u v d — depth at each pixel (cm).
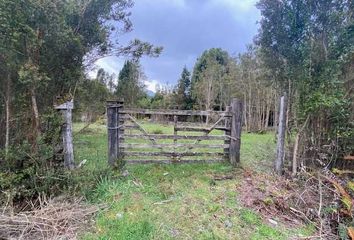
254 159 748
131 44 844
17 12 438
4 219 338
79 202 402
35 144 475
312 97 537
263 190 468
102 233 326
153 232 325
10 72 498
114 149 584
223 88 2473
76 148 824
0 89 514
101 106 1127
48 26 495
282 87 656
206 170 593
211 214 378
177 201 416
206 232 333
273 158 757
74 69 639
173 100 3150
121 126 594
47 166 453
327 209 382
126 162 600
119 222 346
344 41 539
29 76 463
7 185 401
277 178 549
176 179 524
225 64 2834
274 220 377
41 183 426
